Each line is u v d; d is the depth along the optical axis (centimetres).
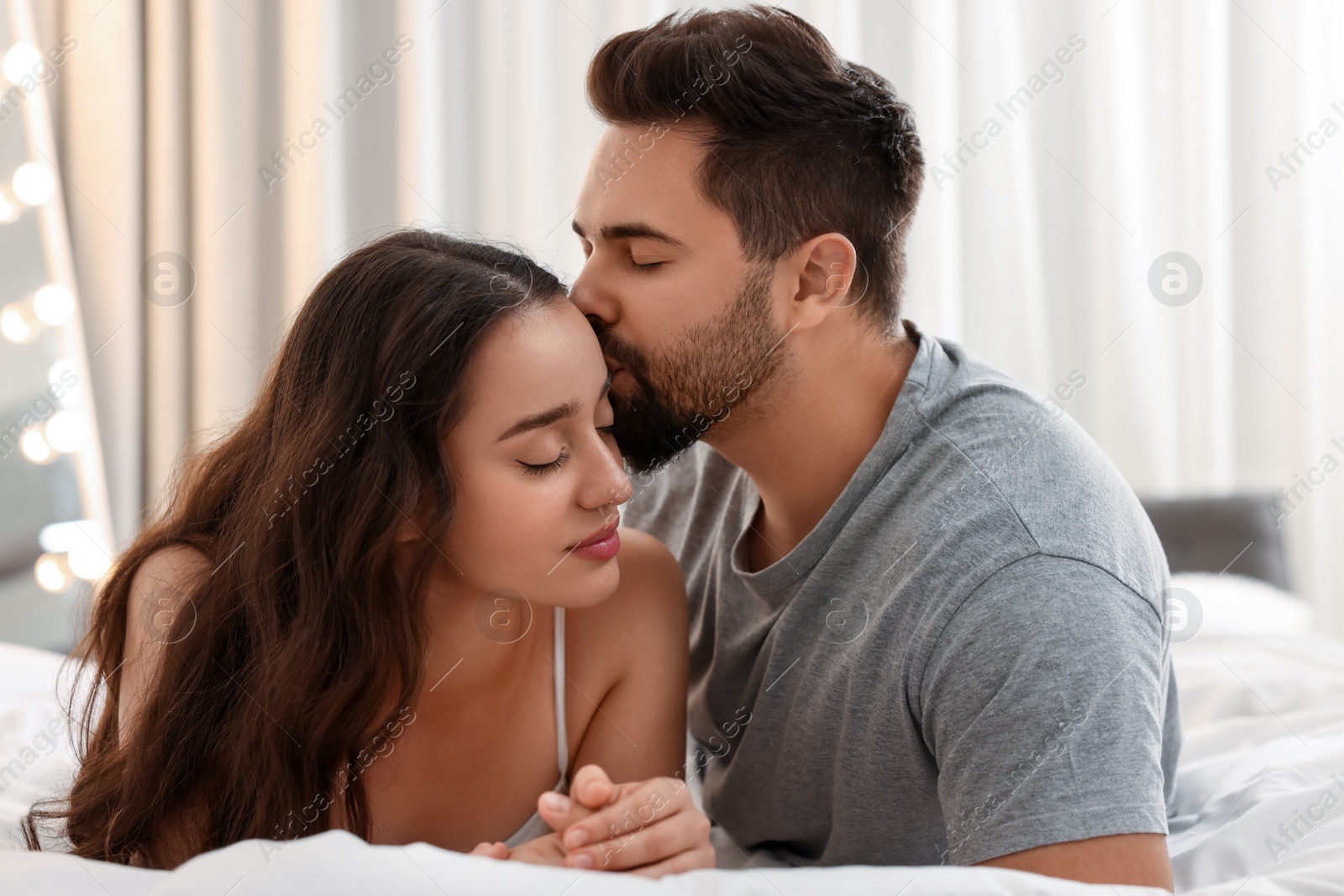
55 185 209
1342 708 126
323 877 60
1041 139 224
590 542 90
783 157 94
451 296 86
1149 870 74
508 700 99
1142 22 226
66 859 69
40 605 205
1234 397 234
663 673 105
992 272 224
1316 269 233
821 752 97
